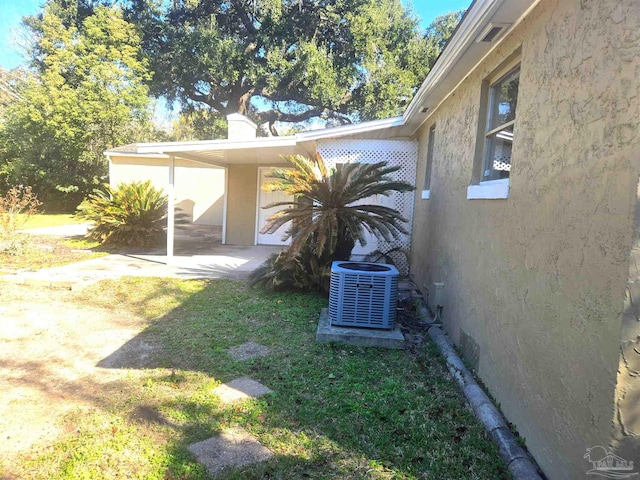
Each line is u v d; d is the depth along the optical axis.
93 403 3.09
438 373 3.78
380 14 20.58
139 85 20.34
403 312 5.83
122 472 2.31
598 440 1.78
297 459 2.46
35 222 16.47
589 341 1.88
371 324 4.67
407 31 22.20
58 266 8.16
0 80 24.06
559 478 2.10
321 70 19.95
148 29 21.38
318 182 5.95
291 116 25.56
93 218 10.97
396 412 3.03
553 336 2.23
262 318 5.26
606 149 1.83
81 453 2.46
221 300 6.07
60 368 3.72
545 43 2.58
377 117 21.38
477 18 3.19
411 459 2.49
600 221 1.84
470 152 4.29
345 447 2.59
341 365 3.87
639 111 1.61
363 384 3.49
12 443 2.56
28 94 18.81
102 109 19.23
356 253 8.71
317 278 6.32
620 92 1.74
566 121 2.23
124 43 20.36
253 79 20.91
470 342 3.83
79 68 19.08
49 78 18.69
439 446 2.62
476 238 3.83
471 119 4.38
